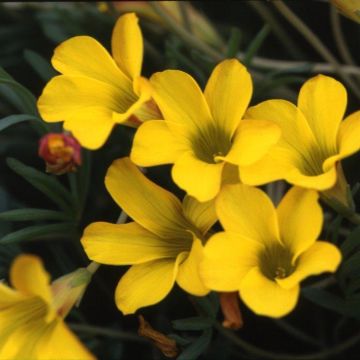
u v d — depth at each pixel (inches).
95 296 16.5
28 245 16.6
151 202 13.4
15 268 12.1
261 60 17.7
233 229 12.8
